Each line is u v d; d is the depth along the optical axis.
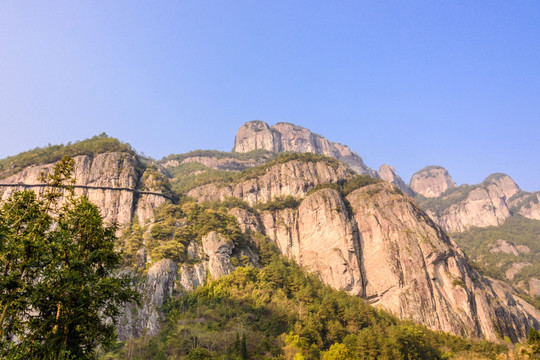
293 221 199.75
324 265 175.88
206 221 170.75
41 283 36.88
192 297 128.62
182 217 175.88
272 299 135.12
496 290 181.62
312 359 106.06
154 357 95.62
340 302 142.38
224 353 95.94
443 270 168.38
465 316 154.50
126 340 106.00
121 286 42.88
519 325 165.38
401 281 163.50
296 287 147.25
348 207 199.88
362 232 185.88
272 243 189.00
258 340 106.75
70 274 37.22
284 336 111.75
